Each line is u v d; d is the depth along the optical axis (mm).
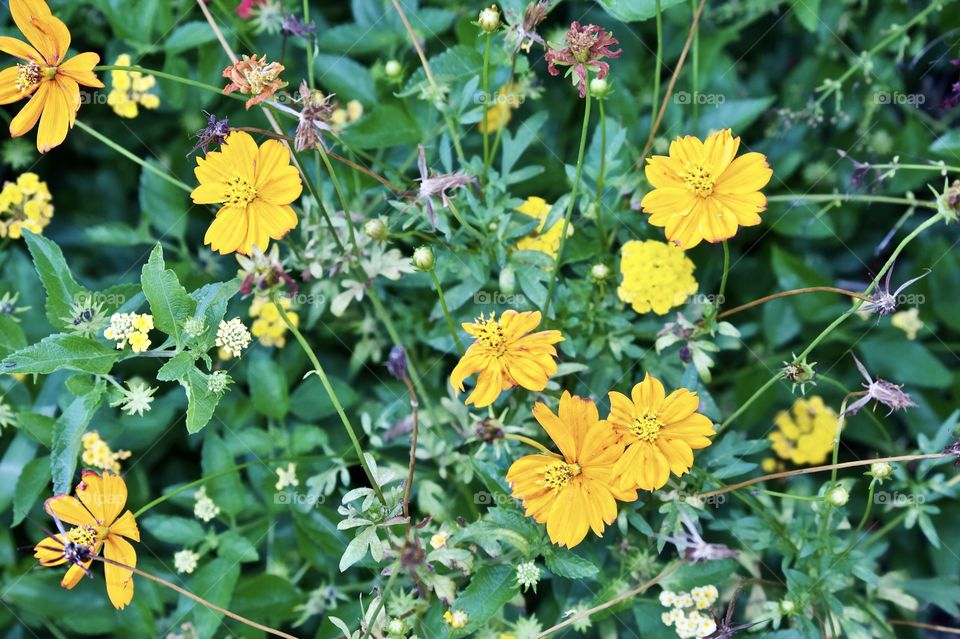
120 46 2707
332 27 2781
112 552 1910
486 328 1759
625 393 2279
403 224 2295
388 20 2598
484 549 2025
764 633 2111
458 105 2377
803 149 2773
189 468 2619
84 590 2389
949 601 2385
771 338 2574
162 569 2430
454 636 1973
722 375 2578
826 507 2082
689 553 2027
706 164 1802
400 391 2439
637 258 2146
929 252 2646
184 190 2594
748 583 2283
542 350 1762
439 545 1967
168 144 2771
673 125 2500
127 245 2686
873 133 2705
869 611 2307
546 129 2680
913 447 2580
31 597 2365
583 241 2297
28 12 1858
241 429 2426
